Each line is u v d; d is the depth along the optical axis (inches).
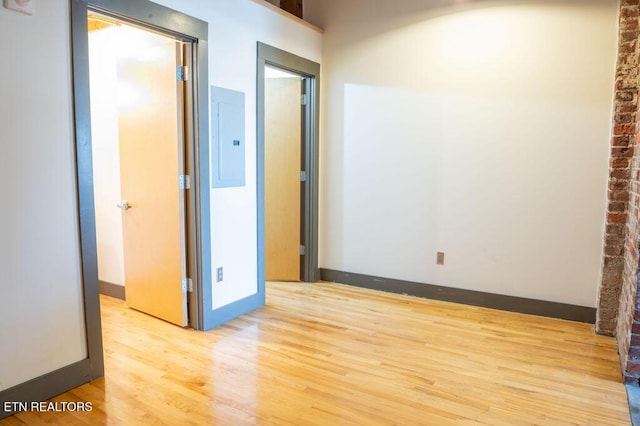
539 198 139.2
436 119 153.1
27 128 83.6
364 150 168.2
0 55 79.0
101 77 148.6
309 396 92.2
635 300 96.6
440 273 157.3
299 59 160.2
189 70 119.4
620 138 122.5
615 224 123.9
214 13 122.6
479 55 143.8
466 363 108.3
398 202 163.2
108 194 152.3
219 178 128.7
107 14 98.2
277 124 175.9
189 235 125.1
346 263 177.3
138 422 82.6
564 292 138.3
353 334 125.7
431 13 150.6
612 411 88.1
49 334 89.4
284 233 180.1
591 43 128.2
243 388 95.0
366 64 164.7
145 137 128.6
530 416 86.2
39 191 86.2
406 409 88.0
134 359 108.3
